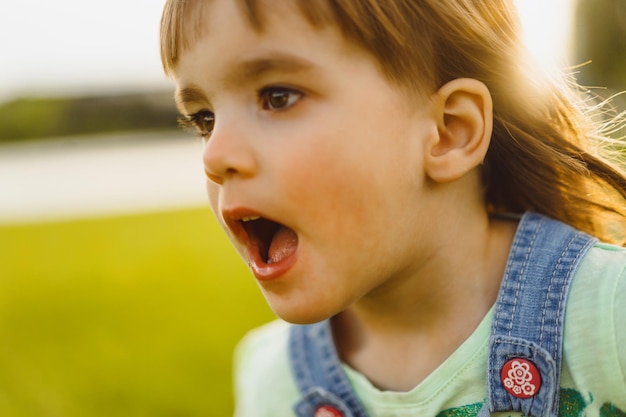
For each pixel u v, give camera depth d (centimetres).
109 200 760
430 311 115
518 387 108
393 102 103
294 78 99
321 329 132
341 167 100
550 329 107
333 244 101
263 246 106
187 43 103
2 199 834
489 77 114
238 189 101
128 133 1962
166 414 237
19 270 468
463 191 114
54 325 348
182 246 497
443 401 113
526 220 119
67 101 1944
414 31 105
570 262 110
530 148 119
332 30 99
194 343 301
